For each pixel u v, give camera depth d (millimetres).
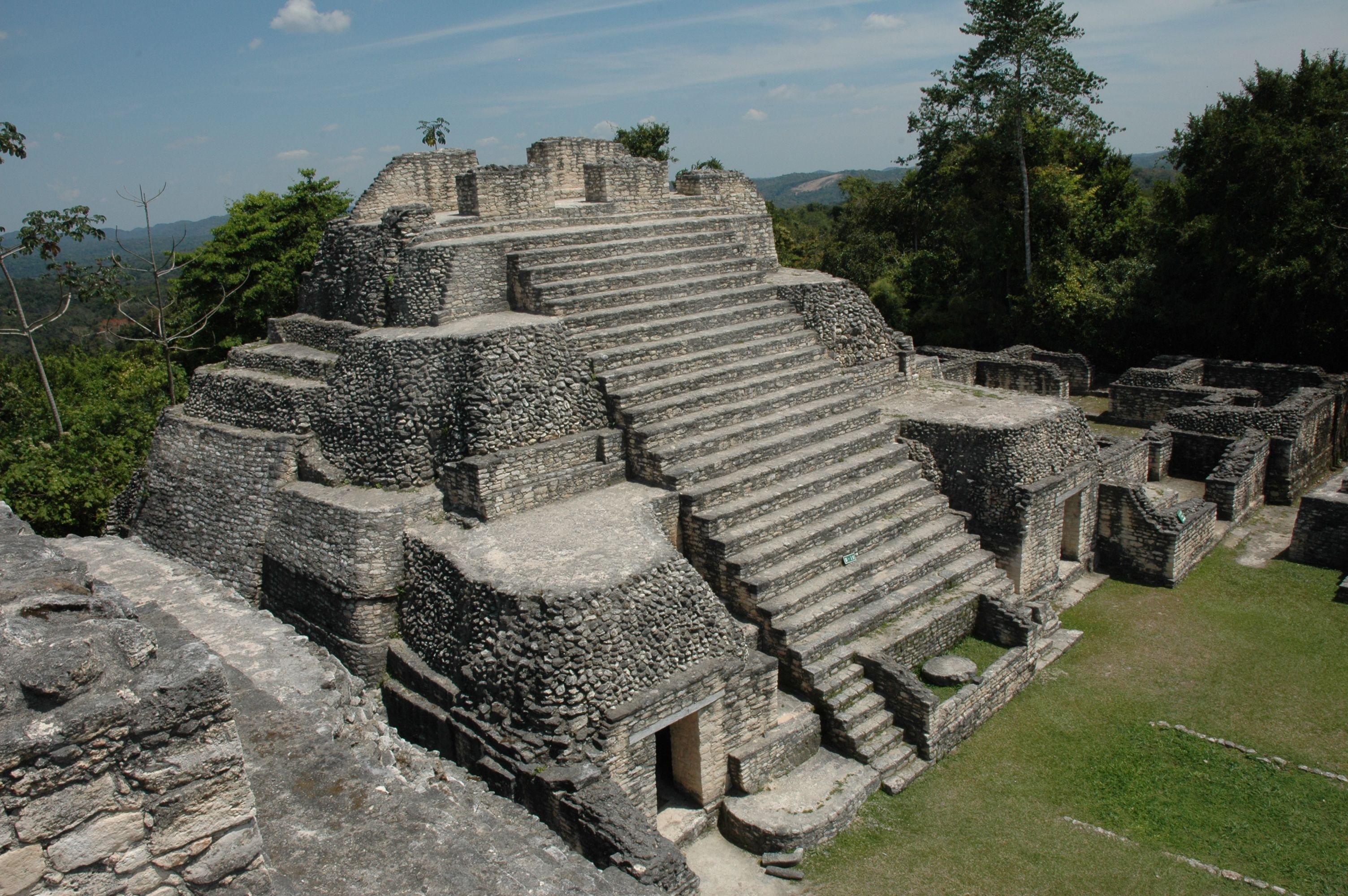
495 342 13836
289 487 14430
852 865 10688
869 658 12812
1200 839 10820
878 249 42156
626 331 15734
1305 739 12539
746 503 13961
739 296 18234
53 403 24328
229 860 4668
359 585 12781
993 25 30516
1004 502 15922
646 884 8797
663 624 11133
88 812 4219
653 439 14164
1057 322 31422
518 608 10680
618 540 12156
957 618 14367
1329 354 26875
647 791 10828
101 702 4176
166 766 4379
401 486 13719
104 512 18375
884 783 11992
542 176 18844
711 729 11297
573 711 10258
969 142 32906
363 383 14406
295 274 27359
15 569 5270
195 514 15664
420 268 15789
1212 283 29125
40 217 23719
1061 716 13469
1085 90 31125
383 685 12414
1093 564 18375
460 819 6855
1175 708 13461
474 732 10789
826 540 14289
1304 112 26859
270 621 10359
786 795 11570
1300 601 16500
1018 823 11258
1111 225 34531
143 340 26469
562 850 7379
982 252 32875
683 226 19828
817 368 17281
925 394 19297
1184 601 16891
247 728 7246
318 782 6535
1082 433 17891
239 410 16016
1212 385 27156
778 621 12781
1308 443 22375
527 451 13398
